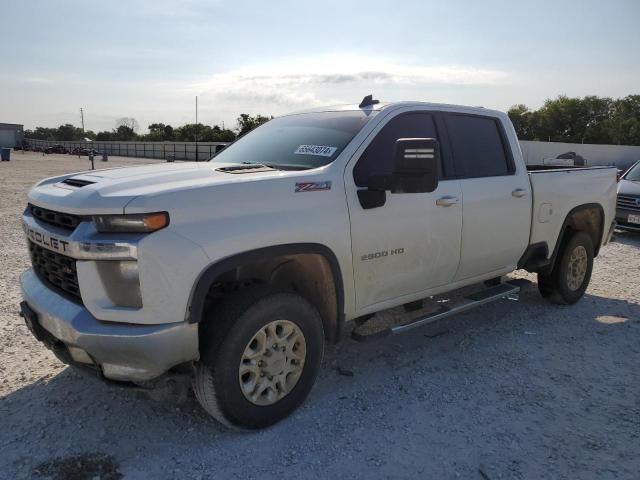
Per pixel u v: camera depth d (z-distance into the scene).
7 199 14.78
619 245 9.67
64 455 3.01
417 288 4.21
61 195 3.09
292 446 3.14
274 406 3.28
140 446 3.12
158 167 3.72
